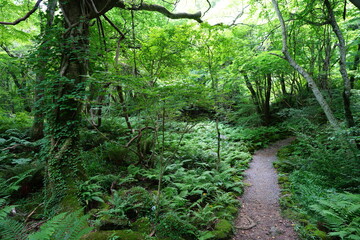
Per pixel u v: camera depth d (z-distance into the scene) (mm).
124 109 5730
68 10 5270
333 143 5367
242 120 12594
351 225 3029
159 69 6180
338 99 9125
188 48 6465
